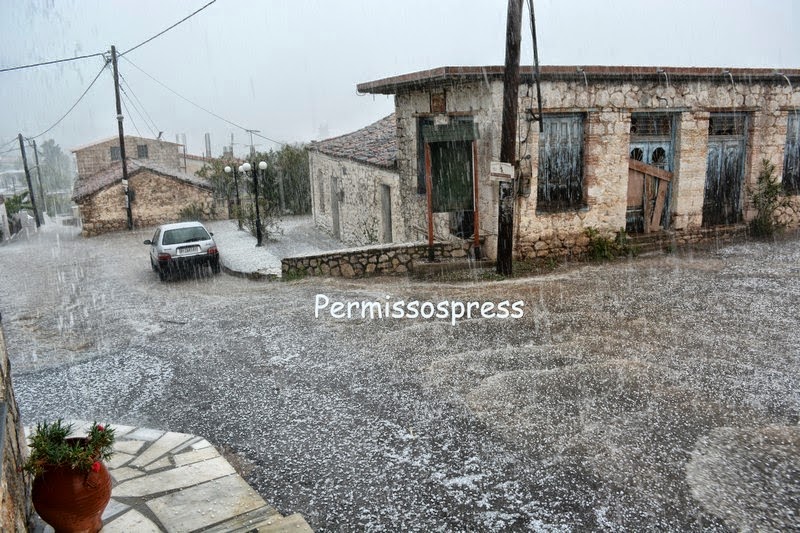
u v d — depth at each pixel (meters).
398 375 6.64
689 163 12.62
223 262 15.23
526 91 11.04
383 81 13.02
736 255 11.89
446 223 12.97
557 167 11.91
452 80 11.53
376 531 4.00
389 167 14.71
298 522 3.99
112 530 3.91
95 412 6.12
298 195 28.30
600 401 5.73
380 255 11.94
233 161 31.62
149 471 4.71
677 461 4.68
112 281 14.29
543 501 4.24
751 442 4.93
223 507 4.20
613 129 11.86
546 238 11.86
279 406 6.02
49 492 3.57
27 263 18.36
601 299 9.20
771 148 13.33
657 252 12.42
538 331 7.87
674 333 7.58
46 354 8.22
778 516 4.00
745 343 7.16
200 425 5.69
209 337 8.55
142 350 8.16
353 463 4.86
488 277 10.98
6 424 3.56
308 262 12.20
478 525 4.02
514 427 5.30
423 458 4.88
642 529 3.91
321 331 8.45
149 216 26.97
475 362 6.88
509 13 9.55
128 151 39.12
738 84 12.66
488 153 11.41
